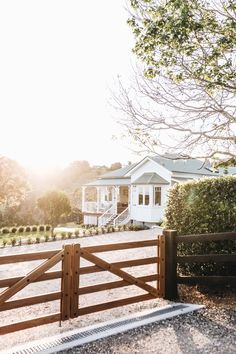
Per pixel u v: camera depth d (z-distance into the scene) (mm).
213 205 7270
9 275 9617
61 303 5074
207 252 7254
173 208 7969
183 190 7848
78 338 4535
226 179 7305
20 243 16250
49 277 4973
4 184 33406
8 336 4879
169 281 6305
